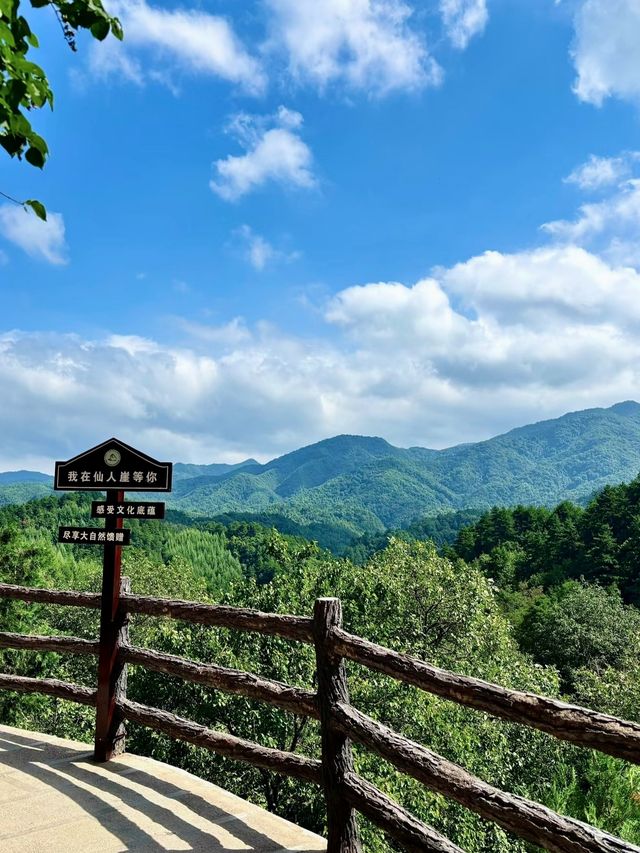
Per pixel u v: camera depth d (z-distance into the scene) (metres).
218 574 71.75
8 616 16.80
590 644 33.22
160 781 3.46
